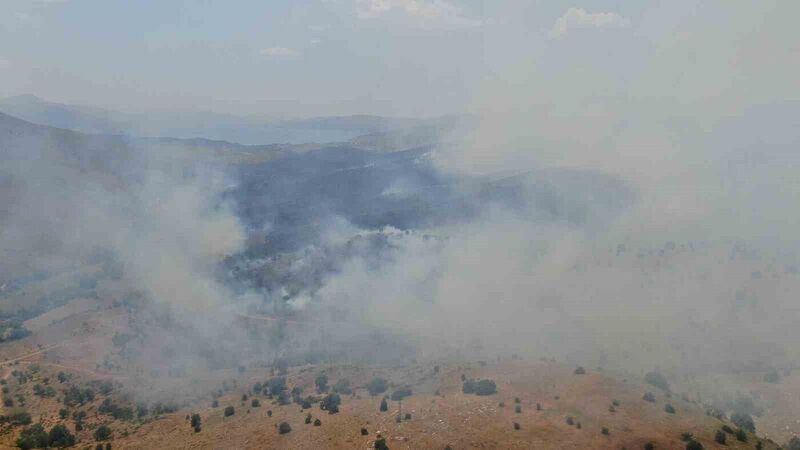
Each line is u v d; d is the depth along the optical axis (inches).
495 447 4365.2
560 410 4877.0
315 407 5595.5
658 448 4234.7
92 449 5280.5
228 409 5782.5
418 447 4466.0
